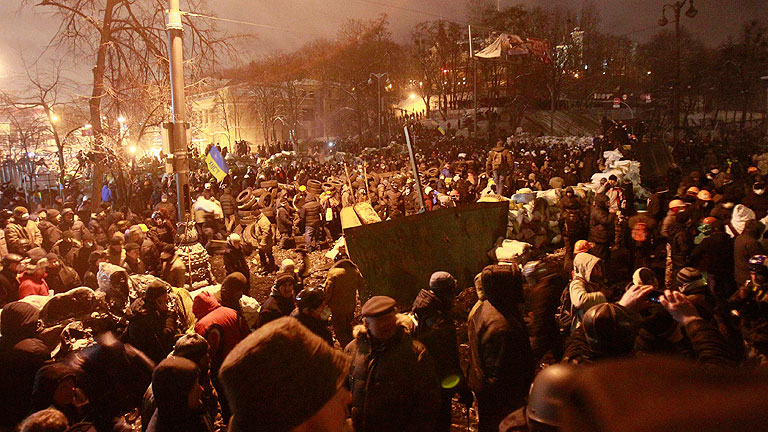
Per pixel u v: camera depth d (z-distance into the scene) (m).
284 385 1.13
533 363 3.74
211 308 5.21
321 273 12.23
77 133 26.56
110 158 20.56
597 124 72.75
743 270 7.23
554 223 13.52
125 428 4.25
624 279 8.47
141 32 19.08
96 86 19.62
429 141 50.69
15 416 4.46
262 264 12.94
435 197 16.75
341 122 71.56
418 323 4.27
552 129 64.81
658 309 3.28
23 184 37.47
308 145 57.59
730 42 64.19
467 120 63.78
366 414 3.46
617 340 2.96
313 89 69.44
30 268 7.12
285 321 1.21
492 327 3.69
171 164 11.02
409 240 8.98
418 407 3.44
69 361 4.29
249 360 1.14
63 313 5.21
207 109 63.22
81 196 26.47
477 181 21.56
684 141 42.22
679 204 9.11
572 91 82.62
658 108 67.25
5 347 4.60
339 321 6.47
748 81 61.50
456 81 74.19
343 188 16.73
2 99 23.81
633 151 25.44
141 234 9.89
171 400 3.15
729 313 4.42
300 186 18.42
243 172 35.12
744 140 48.56
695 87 66.56
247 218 17.36
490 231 9.81
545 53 37.16
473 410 5.65
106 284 6.35
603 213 10.95
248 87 63.12
